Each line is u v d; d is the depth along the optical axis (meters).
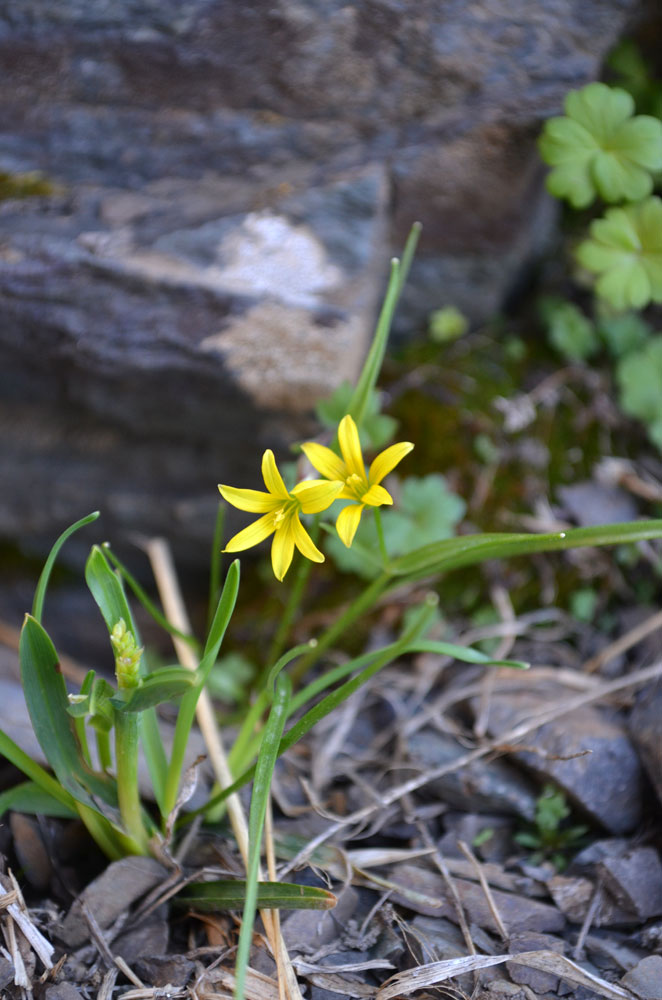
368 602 0.47
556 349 0.56
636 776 0.48
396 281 0.45
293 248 0.51
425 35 0.50
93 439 0.55
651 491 0.54
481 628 0.53
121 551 0.57
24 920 0.43
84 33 0.50
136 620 0.57
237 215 0.52
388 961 0.44
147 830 0.45
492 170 0.52
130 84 0.51
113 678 0.54
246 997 0.43
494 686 0.51
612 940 0.45
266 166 0.52
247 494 0.42
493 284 0.56
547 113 0.51
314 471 0.46
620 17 0.50
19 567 0.57
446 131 0.52
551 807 0.47
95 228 0.51
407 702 0.51
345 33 0.50
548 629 0.53
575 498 0.54
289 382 0.51
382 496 0.41
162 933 0.44
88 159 0.52
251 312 0.51
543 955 0.44
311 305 0.51
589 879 0.46
